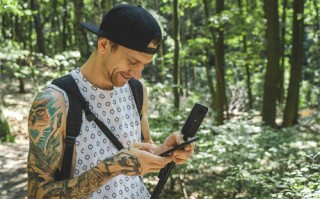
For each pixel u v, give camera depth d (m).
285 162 4.17
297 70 8.45
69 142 1.00
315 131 7.45
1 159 5.85
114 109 1.07
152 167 0.95
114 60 0.98
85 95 1.04
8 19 10.41
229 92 13.17
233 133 4.65
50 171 0.98
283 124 8.61
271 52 7.22
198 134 4.49
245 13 8.51
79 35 6.29
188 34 15.20
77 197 0.94
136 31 0.93
